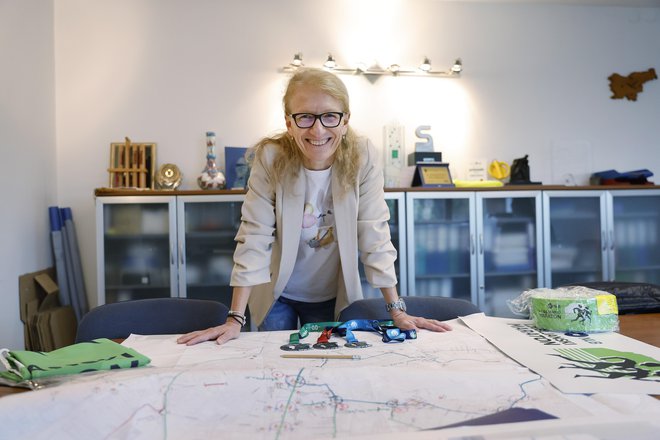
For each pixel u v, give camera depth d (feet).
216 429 2.13
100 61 10.55
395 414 2.23
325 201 4.79
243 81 10.91
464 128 11.69
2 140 8.19
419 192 10.00
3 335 8.11
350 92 11.27
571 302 3.81
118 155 10.30
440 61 11.61
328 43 11.21
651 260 10.93
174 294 9.34
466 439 1.91
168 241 9.51
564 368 2.85
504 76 11.86
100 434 2.10
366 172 4.69
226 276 9.66
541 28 12.01
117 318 4.74
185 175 10.71
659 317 4.50
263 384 2.49
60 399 2.24
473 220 10.20
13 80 8.59
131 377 2.49
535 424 2.03
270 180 4.58
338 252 5.11
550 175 11.99
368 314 5.03
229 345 3.64
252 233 4.51
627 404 2.29
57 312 9.26
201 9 10.84
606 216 10.64
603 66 12.24
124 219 9.43
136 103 10.61
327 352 3.37
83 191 10.45
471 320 4.31
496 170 11.47
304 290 5.48
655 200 11.04
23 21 9.00
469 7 11.73
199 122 10.78
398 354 3.28
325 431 2.10
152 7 10.70
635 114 12.33
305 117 3.85
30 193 9.18
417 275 10.16
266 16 11.01
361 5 11.34
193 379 2.49
